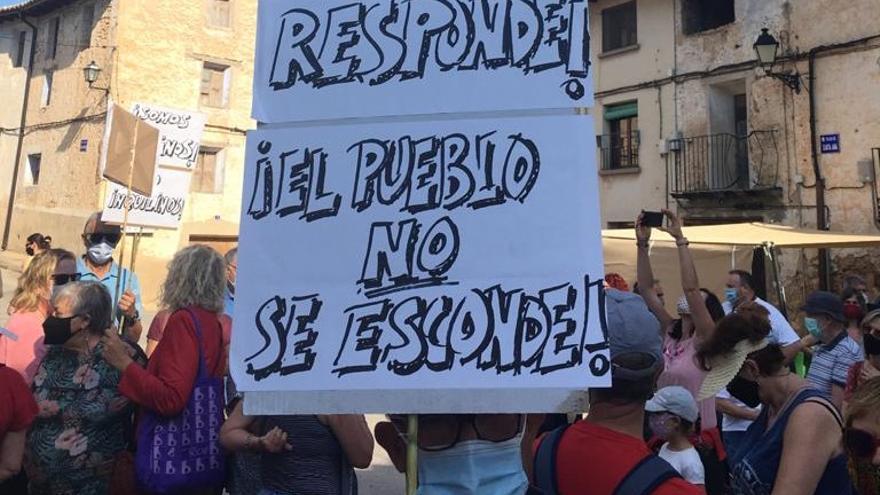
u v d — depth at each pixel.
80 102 18.30
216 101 18.92
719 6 14.72
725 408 4.06
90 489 2.95
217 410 2.84
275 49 2.20
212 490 2.91
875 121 11.77
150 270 17.27
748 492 2.31
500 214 1.98
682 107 14.78
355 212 2.05
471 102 2.07
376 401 1.93
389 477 5.64
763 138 13.27
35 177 20.34
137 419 3.14
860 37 11.98
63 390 2.94
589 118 2.00
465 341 1.92
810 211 12.56
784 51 13.02
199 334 2.84
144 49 17.69
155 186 5.26
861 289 7.69
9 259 18.64
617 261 9.87
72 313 2.93
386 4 2.17
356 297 2.00
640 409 1.84
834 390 4.62
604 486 1.72
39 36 20.52
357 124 2.10
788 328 5.26
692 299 3.65
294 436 2.47
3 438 2.60
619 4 16.16
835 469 2.16
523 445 2.13
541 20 2.08
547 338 1.89
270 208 2.09
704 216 14.23
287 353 1.99
